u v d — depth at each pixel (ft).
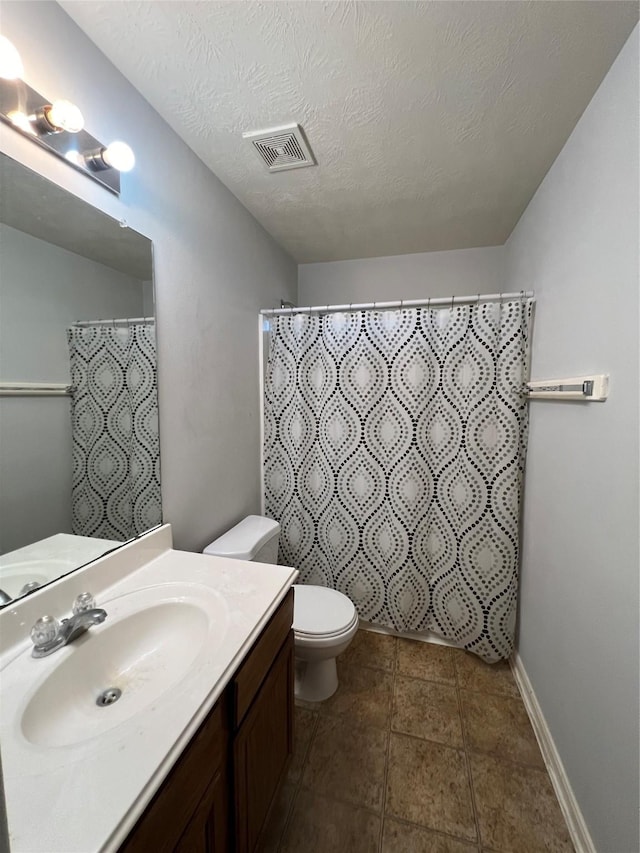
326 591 5.39
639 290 2.69
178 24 2.90
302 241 7.15
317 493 6.51
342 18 2.84
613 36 2.90
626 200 2.89
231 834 2.59
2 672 2.31
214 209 4.96
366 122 3.95
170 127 4.05
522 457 5.36
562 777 3.74
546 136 4.09
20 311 2.64
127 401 3.62
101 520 3.35
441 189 5.24
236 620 2.84
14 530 2.63
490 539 5.46
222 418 5.32
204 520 4.92
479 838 3.44
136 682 2.70
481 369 5.41
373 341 5.93
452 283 7.63
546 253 4.73
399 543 6.05
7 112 2.45
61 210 2.90
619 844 2.77
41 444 2.82
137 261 3.67
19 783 1.66
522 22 2.84
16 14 2.51
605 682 3.03
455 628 5.83
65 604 2.87
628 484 2.76
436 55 3.13
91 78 3.07
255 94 3.58
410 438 5.84
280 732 3.38
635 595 2.65
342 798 3.77
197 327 4.66
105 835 1.47
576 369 3.73
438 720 4.67
